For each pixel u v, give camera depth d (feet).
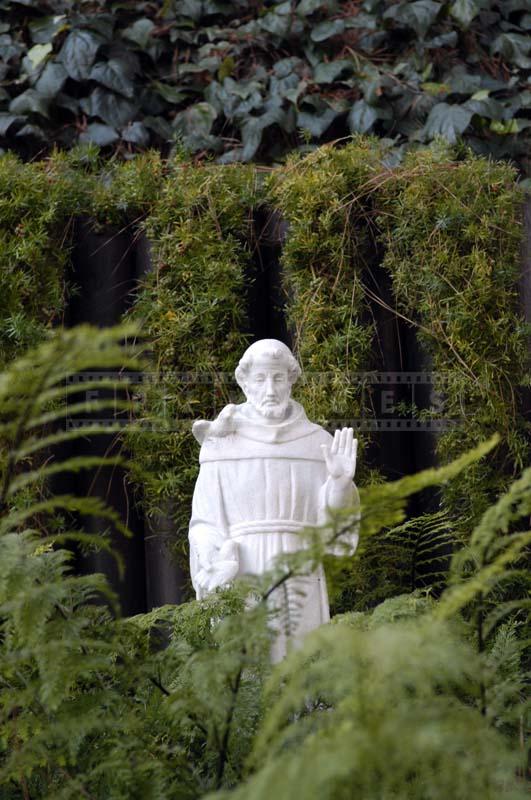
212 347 26.20
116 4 32.22
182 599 25.93
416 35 32.40
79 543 25.89
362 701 7.93
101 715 11.59
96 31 31.58
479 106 30.94
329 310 26.02
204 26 32.91
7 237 26.14
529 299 26.86
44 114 30.35
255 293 27.22
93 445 26.20
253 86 31.45
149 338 26.20
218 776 10.64
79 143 30.60
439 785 8.20
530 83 32.30
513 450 25.72
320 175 26.45
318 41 31.96
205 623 15.14
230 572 18.67
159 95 31.60
